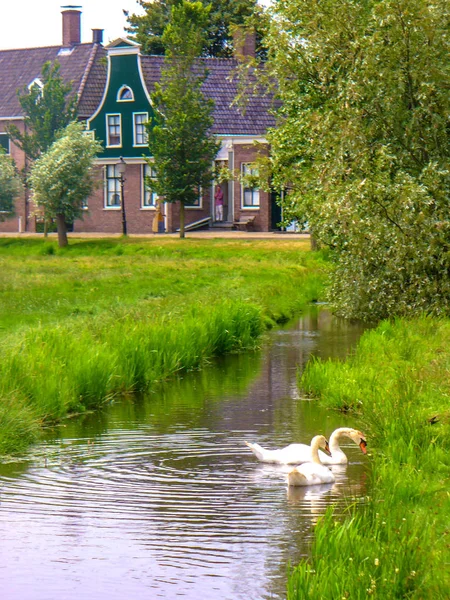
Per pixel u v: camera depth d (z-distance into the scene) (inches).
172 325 918.4
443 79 1058.7
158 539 412.8
